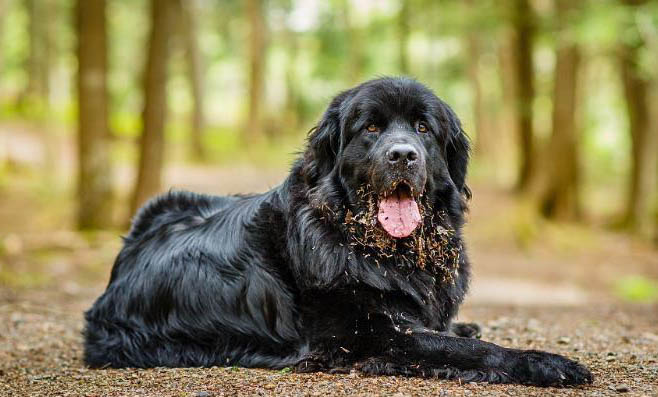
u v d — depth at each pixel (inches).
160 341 208.8
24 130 1229.7
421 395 160.2
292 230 194.9
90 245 566.3
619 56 861.8
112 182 655.8
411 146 183.2
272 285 196.4
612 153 1549.0
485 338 249.9
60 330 286.0
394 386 167.5
